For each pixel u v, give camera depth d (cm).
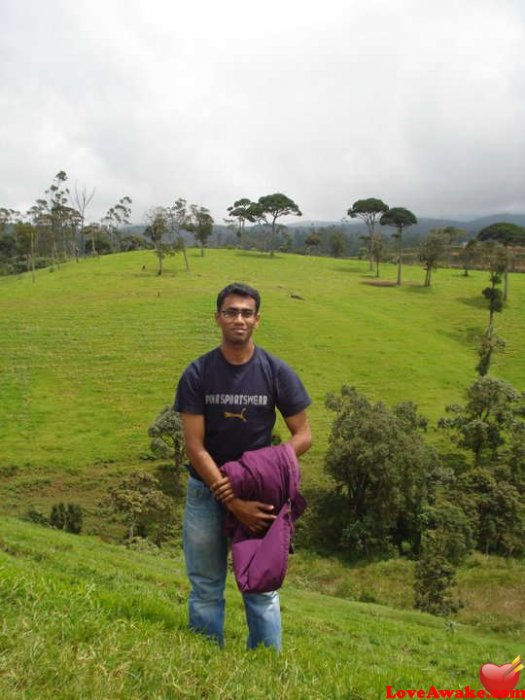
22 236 11319
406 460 3494
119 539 3244
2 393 5178
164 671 345
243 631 645
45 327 6931
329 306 8344
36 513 3316
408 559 3350
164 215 10894
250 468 404
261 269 11069
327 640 1167
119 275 9981
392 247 16712
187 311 7588
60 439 4406
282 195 14350
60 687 300
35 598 421
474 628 2439
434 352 6756
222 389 423
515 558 3316
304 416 443
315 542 3541
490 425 4300
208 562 444
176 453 3984
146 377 5656
